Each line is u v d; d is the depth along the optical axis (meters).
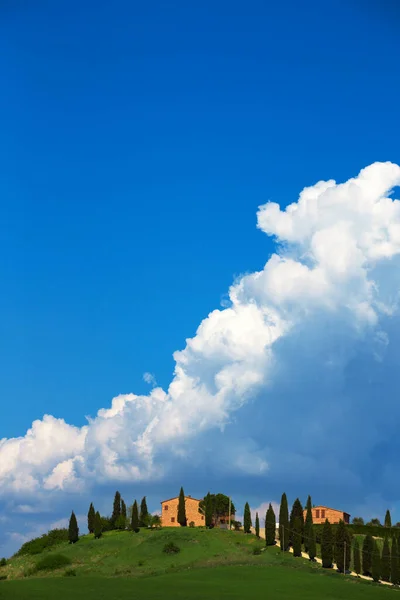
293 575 139.75
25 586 121.25
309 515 175.00
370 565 157.88
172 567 158.38
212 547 181.75
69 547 192.88
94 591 115.38
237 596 112.56
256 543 188.12
